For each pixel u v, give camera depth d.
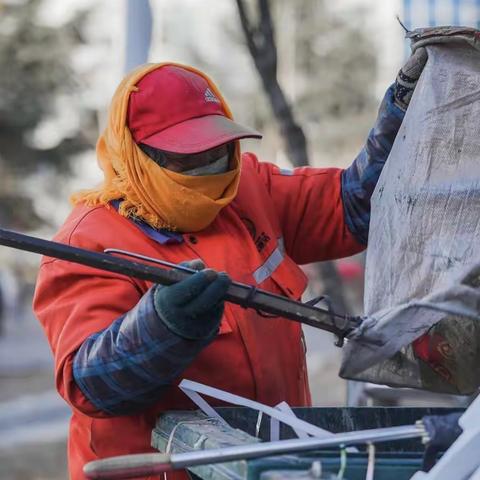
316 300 4.36
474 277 4.11
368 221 5.38
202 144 4.65
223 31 60.84
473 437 3.37
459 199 4.45
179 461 3.52
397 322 4.21
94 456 4.79
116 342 4.25
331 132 64.12
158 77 4.86
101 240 4.74
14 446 18.73
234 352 4.77
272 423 4.50
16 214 53.56
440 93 4.64
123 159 4.80
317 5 66.38
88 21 51.69
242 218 5.13
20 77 51.41
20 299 53.88
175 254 4.81
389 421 4.69
